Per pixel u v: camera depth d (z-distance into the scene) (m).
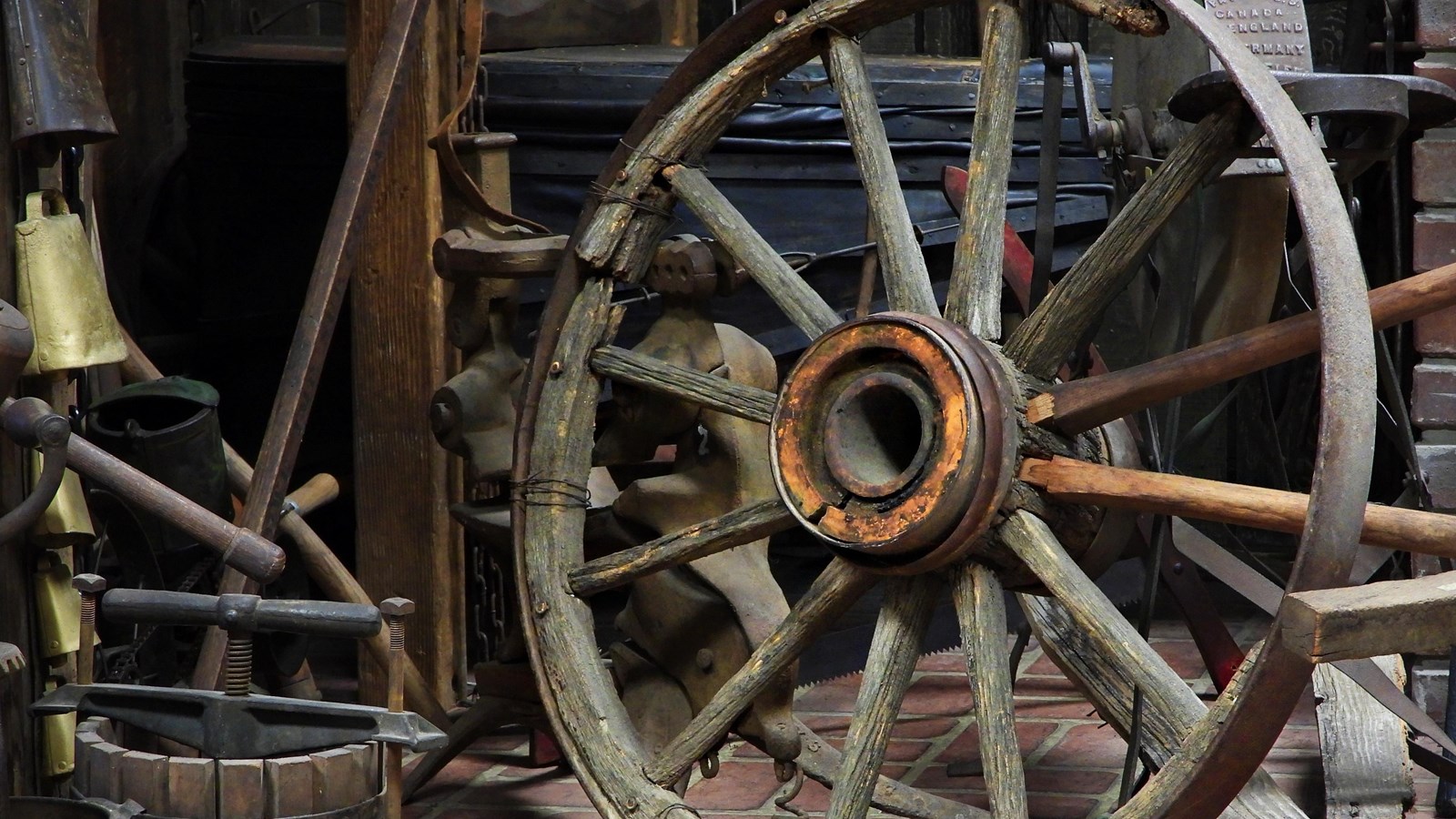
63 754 3.41
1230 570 4.05
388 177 4.43
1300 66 3.23
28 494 3.33
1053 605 3.24
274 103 5.34
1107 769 3.92
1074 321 2.86
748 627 3.37
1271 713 2.35
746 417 3.22
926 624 2.95
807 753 3.42
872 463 2.91
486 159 3.99
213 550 3.06
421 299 4.42
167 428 3.60
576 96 4.77
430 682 4.48
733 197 4.90
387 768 2.88
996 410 2.74
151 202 6.06
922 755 4.07
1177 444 3.98
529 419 3.53
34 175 3.43
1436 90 2.80
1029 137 5.06
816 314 3.18
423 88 4.36
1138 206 2.84
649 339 3.57
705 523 3.18
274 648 3.75
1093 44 6.88
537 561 3.44
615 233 3.51
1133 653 2.63
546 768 4.09
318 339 3.57
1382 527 2.56
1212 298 3.43
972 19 7.21
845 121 3.25
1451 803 3.52
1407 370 4.51
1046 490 2.79
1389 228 4.61
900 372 2.87
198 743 2.87
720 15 7.50
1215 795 2.50
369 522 4.56
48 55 3.33
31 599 3.39
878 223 3.13
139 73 6.34
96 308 3.43
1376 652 2.19
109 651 3.70
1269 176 3.26
